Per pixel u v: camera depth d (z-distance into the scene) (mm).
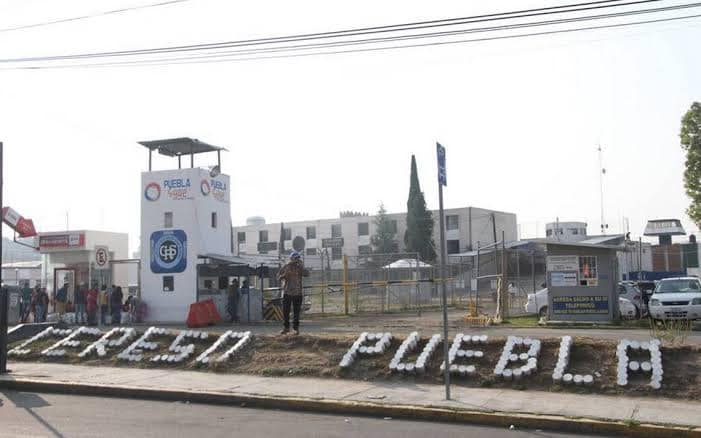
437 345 13461
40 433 9125
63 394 12672
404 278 39625
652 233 62219
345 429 9461
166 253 29922
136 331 17000
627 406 10195
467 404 10500
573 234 71312
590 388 11352
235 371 13898
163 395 12008
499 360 12547
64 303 31484
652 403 10391
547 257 23812
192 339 15859
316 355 14047
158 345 15930
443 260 11062
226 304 28656
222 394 11578
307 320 28500
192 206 29750
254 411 10883
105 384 12719
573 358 12344
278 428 9508
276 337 15148
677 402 10453
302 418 10289
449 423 9922
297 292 16062
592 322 23125
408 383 12375
